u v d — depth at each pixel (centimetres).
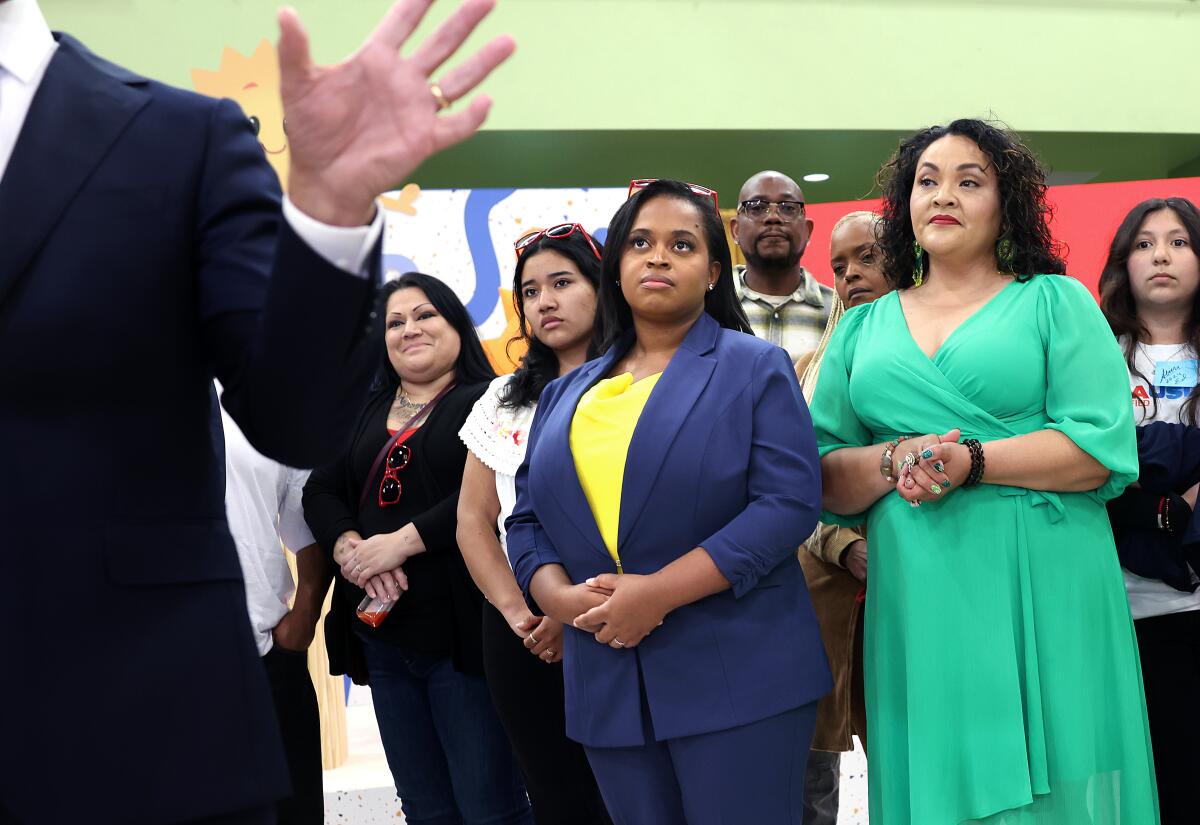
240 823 87
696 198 207
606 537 187
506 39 83
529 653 229
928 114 616
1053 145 660
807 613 189
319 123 80
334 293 80
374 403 278
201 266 88
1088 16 627
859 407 203
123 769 81
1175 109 630
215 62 570
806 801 250
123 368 85
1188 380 233
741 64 607
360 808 327
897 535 191
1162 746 215
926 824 178
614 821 189
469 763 247
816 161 686
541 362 253
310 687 261
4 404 82
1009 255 203
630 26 603
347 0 578
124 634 83
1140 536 218
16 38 89
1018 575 183
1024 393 190
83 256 84
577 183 720
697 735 176
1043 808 177
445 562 250
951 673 182
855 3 614
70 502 82
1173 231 237
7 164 85
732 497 183
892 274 222
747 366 190
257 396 84
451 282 495
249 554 248
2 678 80
